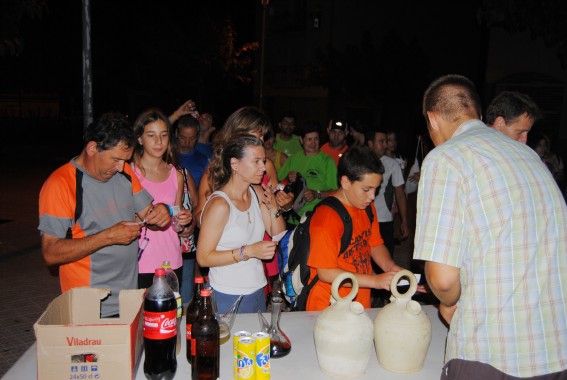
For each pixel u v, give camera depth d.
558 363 1.81
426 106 2.19
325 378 2.20
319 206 2.89
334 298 2.29
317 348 2.22
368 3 24.83
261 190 3.31
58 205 2.67
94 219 2.81
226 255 2.79
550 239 1.85
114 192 2.87
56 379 1.96
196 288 2.31
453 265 1.85
